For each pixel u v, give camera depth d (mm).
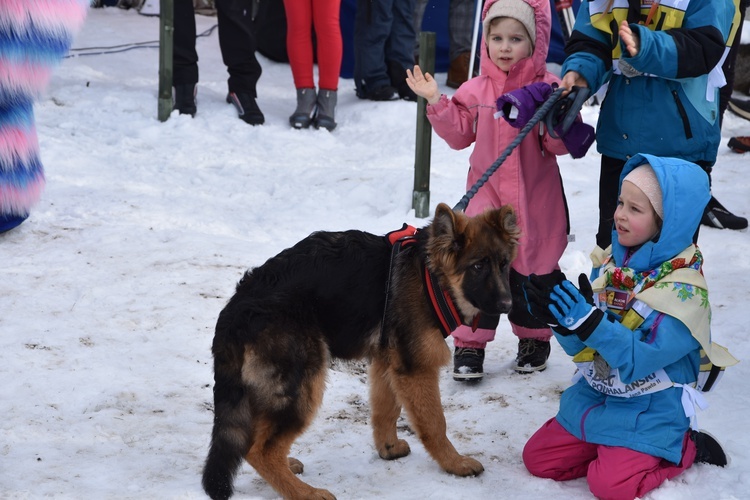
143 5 15547
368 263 4117
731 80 8492
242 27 10922
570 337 3998
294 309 3920
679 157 5191
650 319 3930
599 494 3922
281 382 3844
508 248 4074
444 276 4070
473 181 5312
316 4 10734
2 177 6984
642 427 3928
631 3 4961
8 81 6645
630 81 5152
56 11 6621
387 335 4113
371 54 11914
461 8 12562
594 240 7586
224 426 3762
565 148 5004
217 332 3887
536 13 5039
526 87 4879
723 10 4938
